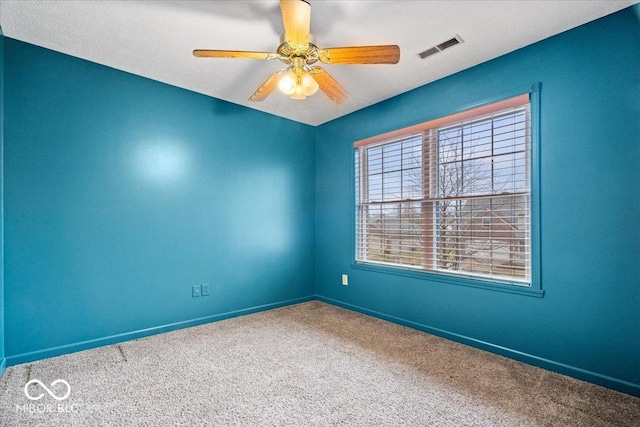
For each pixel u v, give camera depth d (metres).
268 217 3.60
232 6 1.83
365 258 3.50
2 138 2.11
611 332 1.90
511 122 2.39
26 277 2.23
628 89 1.86
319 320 3.21
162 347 2.51
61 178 2.36
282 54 1.87
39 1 1.79
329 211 3.88
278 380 2.00
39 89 2.28
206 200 3.12
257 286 3.50
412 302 2.98
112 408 1.70
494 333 2.42
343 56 1.84
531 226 2.22
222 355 2.37
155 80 2.80
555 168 2.12
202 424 1.58
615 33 1.90
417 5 1.82
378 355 2.37
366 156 3.51
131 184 2.68
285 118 3.78
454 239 2.72
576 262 2.04
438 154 2.85
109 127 2.57
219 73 2.67
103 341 2.52
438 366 2.20
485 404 1.75
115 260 2.60
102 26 2.03
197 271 3.05
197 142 3.06
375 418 1.63
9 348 2.17
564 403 1.75
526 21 1.98
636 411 1.68
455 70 2.61
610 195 1.92
